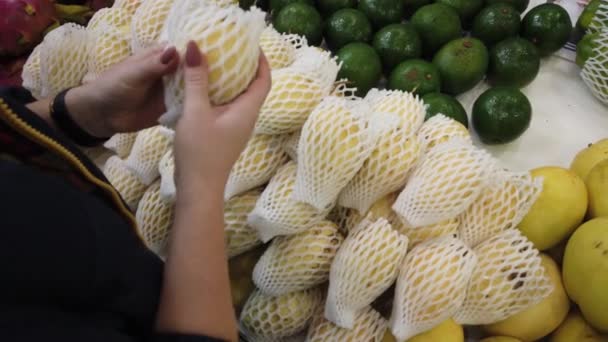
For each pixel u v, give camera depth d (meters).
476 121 1.13
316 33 1.23
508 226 0.85
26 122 0.56
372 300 0.82
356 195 0.83
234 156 0.57
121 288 0.47
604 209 0.93
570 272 0.88
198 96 0.55
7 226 0.38
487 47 1.27
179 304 0.49
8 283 0.38
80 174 0.60
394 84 1.15
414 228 0.83
